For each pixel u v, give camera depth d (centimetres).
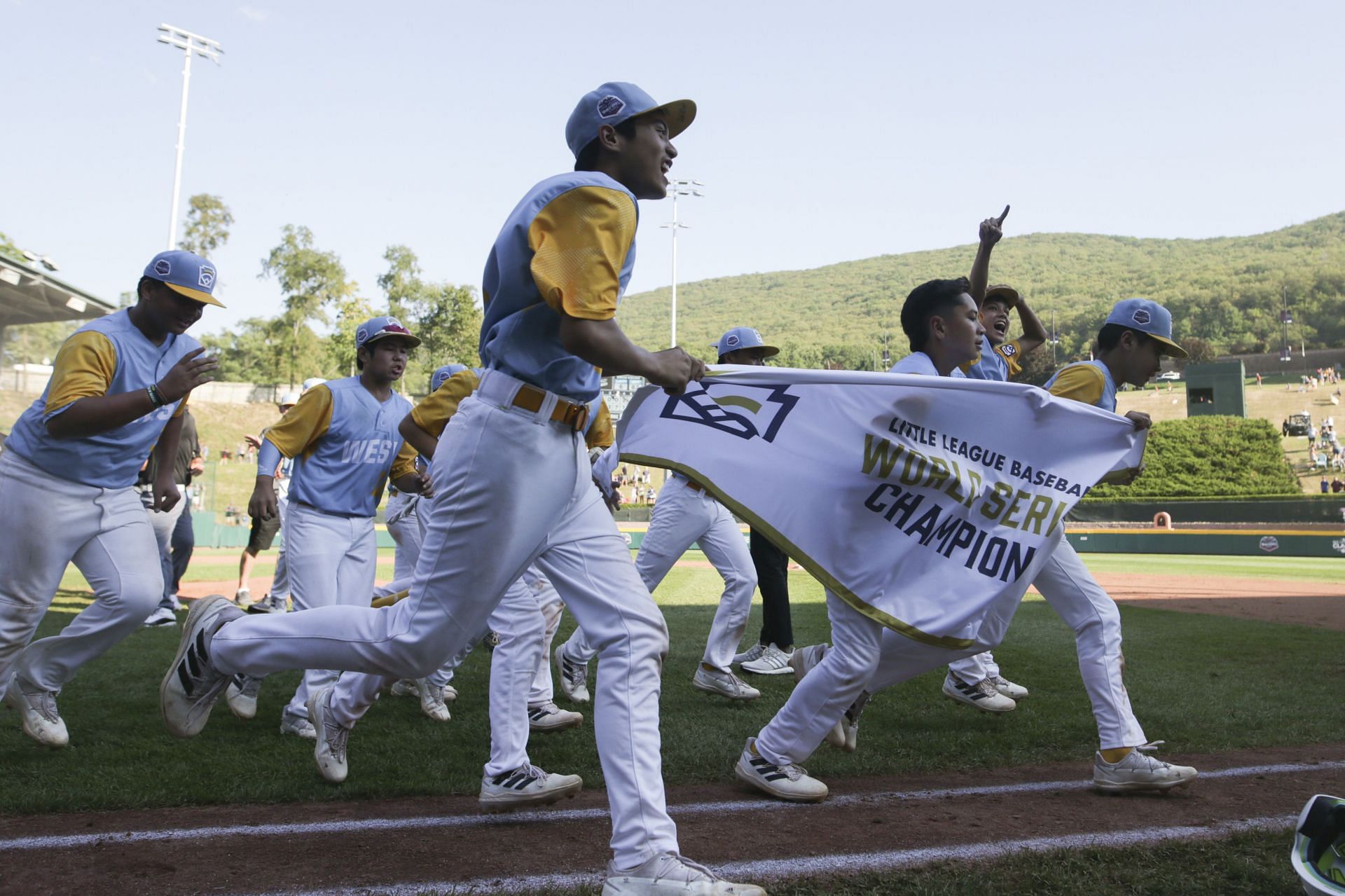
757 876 250
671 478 521
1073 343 14700
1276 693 542
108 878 242
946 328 360
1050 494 339
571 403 253
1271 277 15962
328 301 6188
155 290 357
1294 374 7262
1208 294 15512
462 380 400
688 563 1914
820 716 322
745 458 319
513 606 318
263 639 280
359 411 443
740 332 616
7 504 348
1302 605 1161
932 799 330
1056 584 361
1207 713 483
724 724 446
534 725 438
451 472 251
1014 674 616
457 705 501
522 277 238
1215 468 4231
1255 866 259
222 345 8131
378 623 268
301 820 295
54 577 358
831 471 321
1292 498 3098
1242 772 372
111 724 424
